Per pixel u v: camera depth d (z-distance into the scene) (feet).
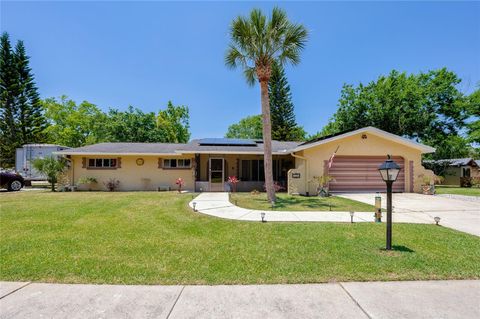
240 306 8.50
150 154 50.14
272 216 23.91
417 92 75.97
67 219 22.40
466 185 67.15
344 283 10.24
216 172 52.03
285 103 116.16
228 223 21.02
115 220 22.11
